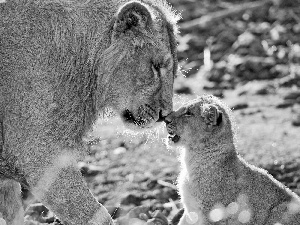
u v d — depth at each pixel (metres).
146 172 16.22
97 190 15.45
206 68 22.89
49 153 10.72
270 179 12.32
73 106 10.88
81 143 11.07
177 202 14.56
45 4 10.88
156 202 14.65
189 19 26.73
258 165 16.06
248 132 18.02
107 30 11.05
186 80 22.23
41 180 10.77
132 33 11.05
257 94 20.91
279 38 24.28
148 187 15.46
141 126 11.45
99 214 11.02
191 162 12.55
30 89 10.64
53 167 10.77
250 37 24.12
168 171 16.19
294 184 15.20
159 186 15.44
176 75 11.66
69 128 10.84
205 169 12.44
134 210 13.79
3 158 10.78
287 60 22.86
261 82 21.70
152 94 11.32
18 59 10.65
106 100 11.25
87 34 10.97
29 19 10.77
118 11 10.95
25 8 10.81
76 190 10.91
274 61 22.75
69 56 10.84
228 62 23.09
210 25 25.64
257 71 22.23
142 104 11.31
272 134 17.86
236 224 12.29
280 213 12.09
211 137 12.41
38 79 10.66
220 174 12.38
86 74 10.98
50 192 10.84
